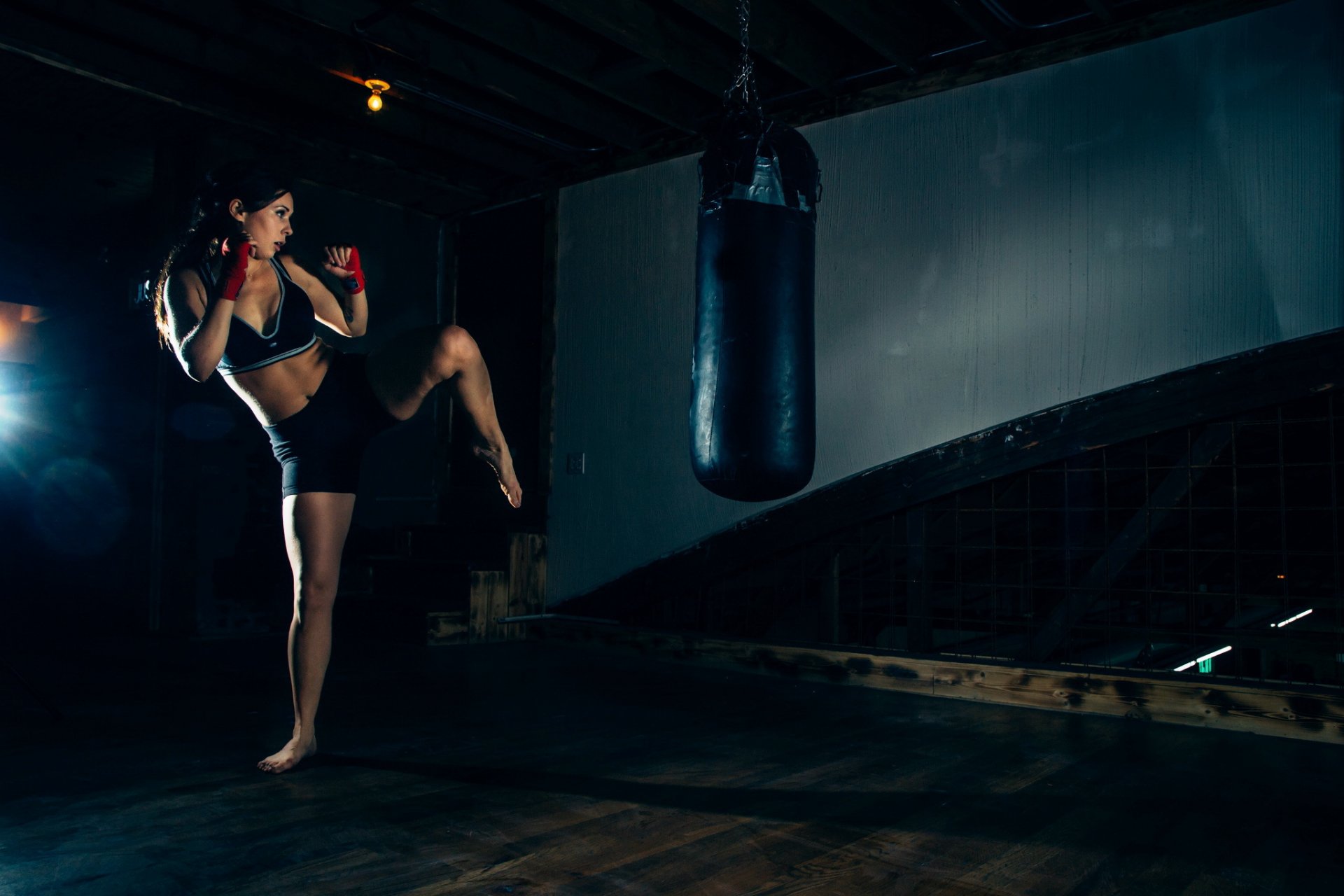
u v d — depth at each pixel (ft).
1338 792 9.00
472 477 22.36
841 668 15.17
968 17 13.78
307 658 9.20
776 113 17.37
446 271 23.08
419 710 12.36
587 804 8.28
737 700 13.57
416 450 22.63
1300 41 12.32
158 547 19.03
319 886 6.30
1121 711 12.64
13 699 12.59
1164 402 13.15
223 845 7.06
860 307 16.15
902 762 9.98
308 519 8.95
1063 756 10.36
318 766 9.40
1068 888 6.50
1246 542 20.93
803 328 9.38
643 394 18.90
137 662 15.61
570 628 18.95
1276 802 8.66
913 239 15.61
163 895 6.11
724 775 9.35
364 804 8.14
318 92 17.15
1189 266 13.08
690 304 18.30
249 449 19.51
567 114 17.72
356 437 8.96
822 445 16.47
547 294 20.68
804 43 15.53
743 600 18.35
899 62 15.12
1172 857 7.16
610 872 6.66
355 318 9.51
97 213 23.45
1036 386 14.33
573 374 20.12
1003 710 13.12
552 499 20.30
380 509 21.79
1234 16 12.79
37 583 22.09
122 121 17.84
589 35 16.24
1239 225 12.70
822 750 10.48
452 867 6.70
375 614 19.24
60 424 21.97
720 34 16.17
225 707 12.11
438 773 9.25
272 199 8.17
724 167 9.27
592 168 20.06
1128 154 13.62
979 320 14.89
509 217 21.94
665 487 18.45
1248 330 12.61
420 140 18.83
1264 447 16.61
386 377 8.46
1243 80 12.73
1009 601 20.47
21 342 24.50
